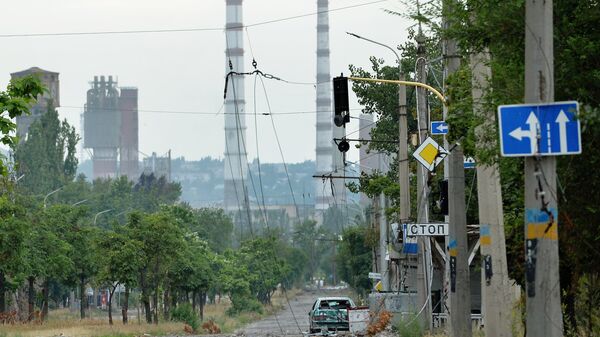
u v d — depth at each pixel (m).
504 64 51.78
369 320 150.75
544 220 40.38
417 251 122.88
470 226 120.25
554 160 40.59
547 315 40.34
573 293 59.31
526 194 41.00
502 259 64.44
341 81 86.56
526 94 41.12
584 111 42.56
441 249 123.94
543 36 40.78
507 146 40.44
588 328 61.34
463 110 57.66
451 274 79.31
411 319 119.19
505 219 69.12
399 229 129.38
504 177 54.56
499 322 64.06
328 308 156.12
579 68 47.78
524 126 40.34
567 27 48.47
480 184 64.69
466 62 71.31
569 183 48.62
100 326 198.62
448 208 83.94
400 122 125.19
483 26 50.00
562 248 54.00
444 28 54.09
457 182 78.88
